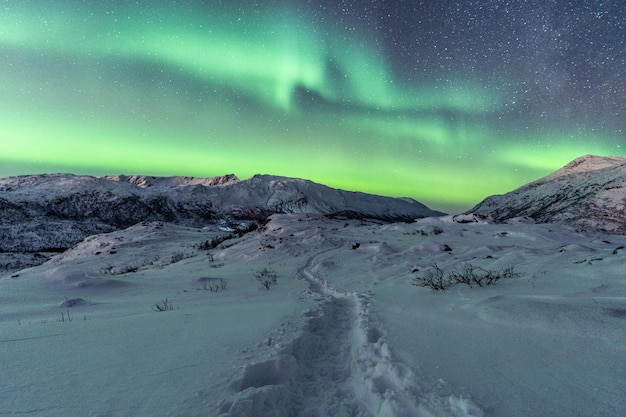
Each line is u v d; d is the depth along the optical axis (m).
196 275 12.72
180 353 3.46
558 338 3.36
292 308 5.93
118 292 9.80
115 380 2.76
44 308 7.17
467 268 8.21
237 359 3.25
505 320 4.04
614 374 2.56
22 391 2.54
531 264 7.71
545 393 2.38
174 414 2.19
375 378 2.87
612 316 3.65
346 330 4.85
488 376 2.71
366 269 11.26
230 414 2.17
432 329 4.10
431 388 2.57
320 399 2.79
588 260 6.91
